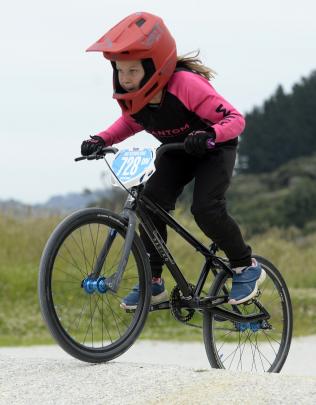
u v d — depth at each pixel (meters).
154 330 37.31
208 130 13.25
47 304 12.86
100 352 13.54
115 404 11.59
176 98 13.55
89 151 14.28
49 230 48.75
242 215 170.62
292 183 179.62
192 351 32.19
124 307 14.02
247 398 11.35
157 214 14.13
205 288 21.52
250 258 14.64
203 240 47.28
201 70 14.03
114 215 13.56
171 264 14.12
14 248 46.16
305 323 40.00
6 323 36.44
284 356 16.12
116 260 14.16
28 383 12.65
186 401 11.46
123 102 13.82
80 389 12.24
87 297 34.22
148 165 13.38
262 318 15.38
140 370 13.01
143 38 13.07
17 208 51.75
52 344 32.97
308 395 11.34
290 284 50.22
